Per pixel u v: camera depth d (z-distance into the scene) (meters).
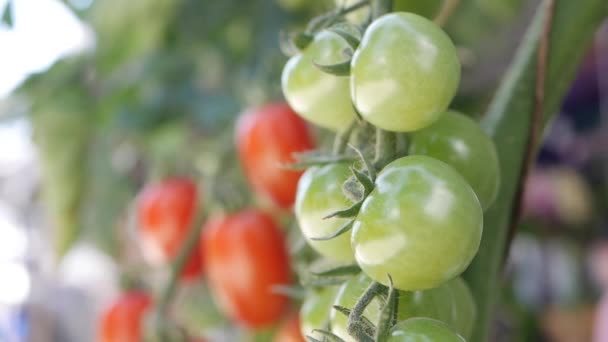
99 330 0.66
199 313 0.86
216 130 0.85
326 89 0.37
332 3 0.71
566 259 0.99
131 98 0.89
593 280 0.99
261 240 0.58
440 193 0.33
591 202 0.98
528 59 0.40
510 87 0.40
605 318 0.90
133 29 0.84
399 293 0.34
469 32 0.76
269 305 0.58
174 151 0.85
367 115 0.35
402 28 0.34
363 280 0.35
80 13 0.83
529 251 1.02
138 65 0.88
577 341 0.98
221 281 0.59
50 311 1.74
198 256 0.66
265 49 0.78
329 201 0.36
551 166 1.00
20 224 1.63
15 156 1.50
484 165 0.37
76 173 0.89
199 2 0.83
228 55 0.85
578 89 0.97
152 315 0.60
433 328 0.32
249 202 0.70
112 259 0.93
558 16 0.41
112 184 0.90
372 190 0.34
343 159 0.37
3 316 1.79
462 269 0.34
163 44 0.86
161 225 0.67
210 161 0.66
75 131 0.87
